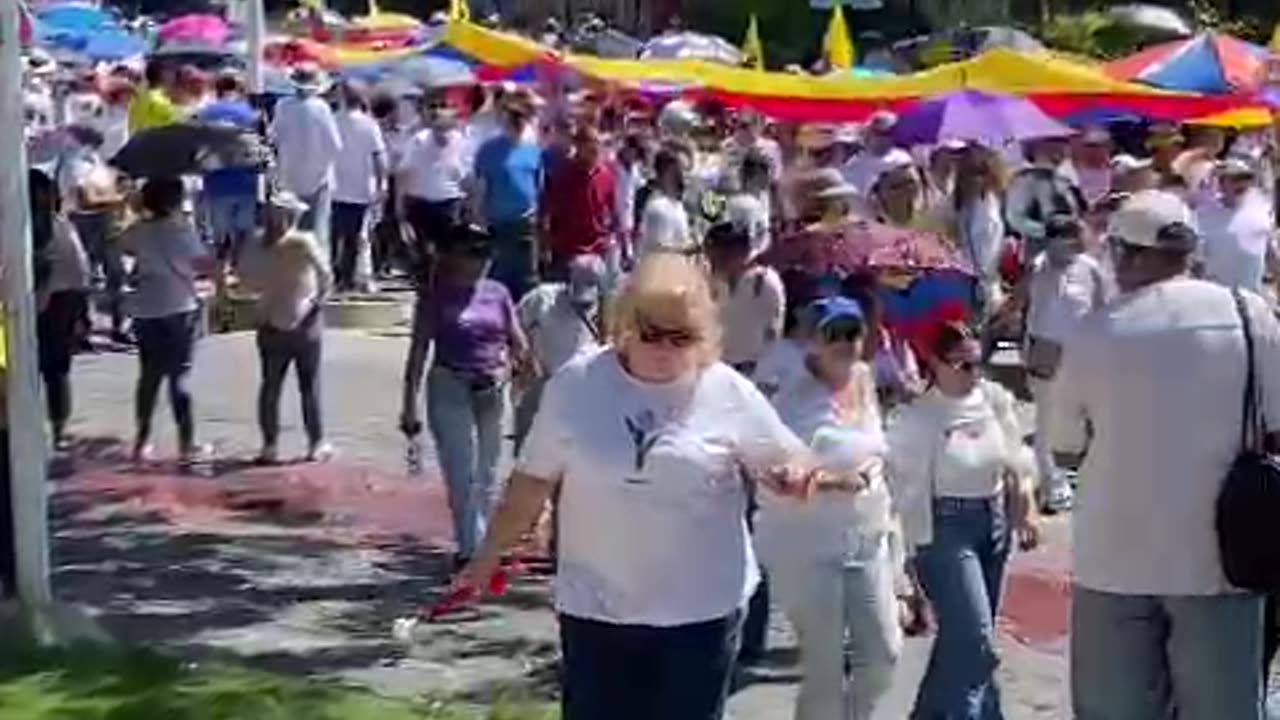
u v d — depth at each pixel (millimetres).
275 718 10359
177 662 11375
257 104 28141
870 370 10852
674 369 7387
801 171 19250
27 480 12102
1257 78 26375
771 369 10320
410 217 25953
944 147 20766
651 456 7301
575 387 7430
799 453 7523
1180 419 7891
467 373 13570
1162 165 21062
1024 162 22188
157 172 19078
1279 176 23922
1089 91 20859
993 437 9914
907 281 12609
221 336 23453
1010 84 20609
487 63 23344
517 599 13258
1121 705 8109
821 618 9461
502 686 11500
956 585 9844
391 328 24938
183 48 39281
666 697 7438
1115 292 8766
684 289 7406
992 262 19234
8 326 12016
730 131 27438
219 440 18672
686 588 7363
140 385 17891
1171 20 44656
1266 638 8508
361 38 43156
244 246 19625
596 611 7387
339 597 13516
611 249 20547
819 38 53250
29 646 11477
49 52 41781
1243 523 7805
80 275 18016
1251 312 7961
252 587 13734
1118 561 8016
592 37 44625
